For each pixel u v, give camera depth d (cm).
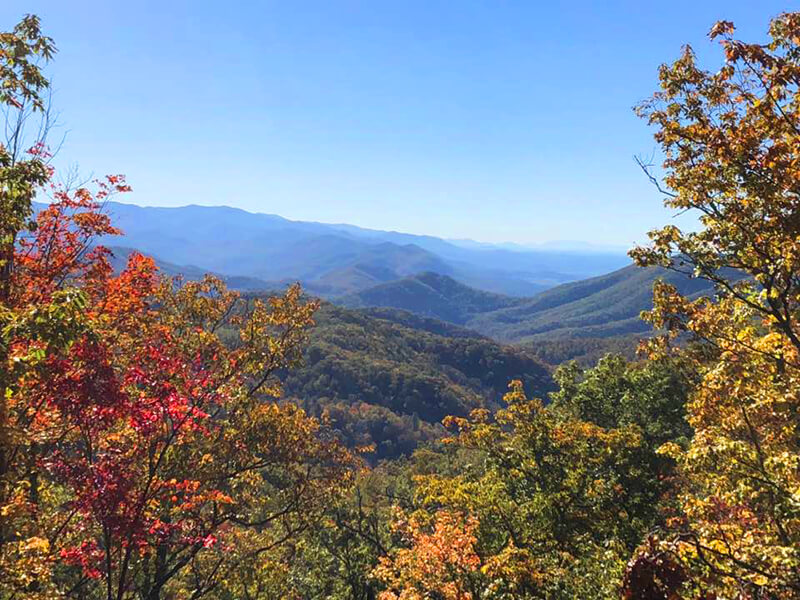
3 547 906
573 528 1811
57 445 1020
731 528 859
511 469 2058
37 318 681
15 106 998
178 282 2055
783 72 765
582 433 2006
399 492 4319
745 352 1019
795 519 874
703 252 977
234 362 1706
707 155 905
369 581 2339
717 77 873
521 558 1293
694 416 1240
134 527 789
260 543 1838
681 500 1137
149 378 873
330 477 1916
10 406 931
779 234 841
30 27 1009
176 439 1102
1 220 922
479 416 2178
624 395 2711
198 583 1797
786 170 795
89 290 1298
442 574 1398
